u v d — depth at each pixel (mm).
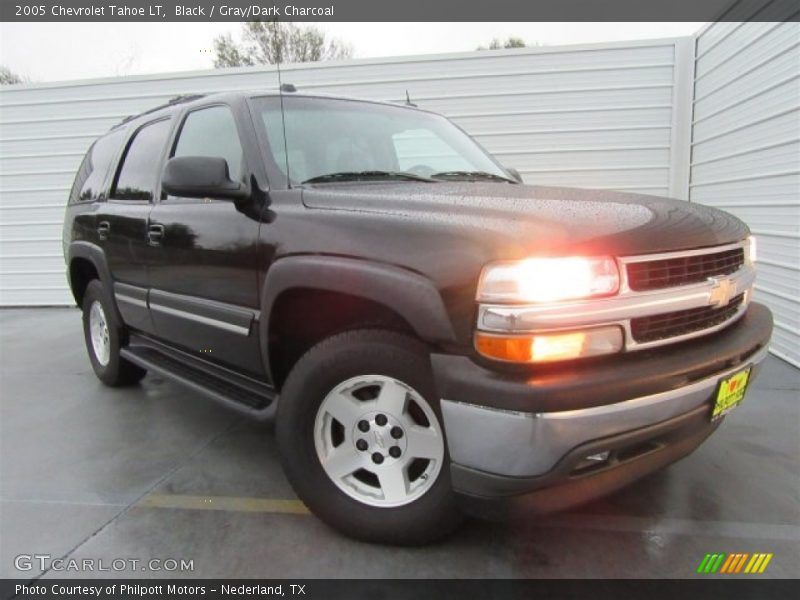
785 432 3238
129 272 3504
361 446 2180
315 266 2105
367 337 2090
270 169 2496
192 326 2938
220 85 7660
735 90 5539
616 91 6891
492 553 2158
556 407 1635
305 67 7391
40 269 8516
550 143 7125
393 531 2133
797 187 4445
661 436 1906
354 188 2434
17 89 8117
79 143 8125
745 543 2207
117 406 3914
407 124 3281
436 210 2008
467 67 7133
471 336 1740
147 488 2732
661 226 1971
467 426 1747
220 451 3150
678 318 1931
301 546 2229
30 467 2982
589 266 1715
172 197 3100
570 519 2381
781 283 4723
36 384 4484
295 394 2234
